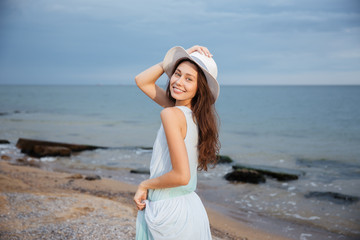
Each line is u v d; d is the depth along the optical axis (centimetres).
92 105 5416
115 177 966
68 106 5053
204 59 191
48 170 1040
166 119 172
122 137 1842
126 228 440
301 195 784
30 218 456
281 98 8056
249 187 849
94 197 670
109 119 3055
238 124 2742
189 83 188
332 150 1503
